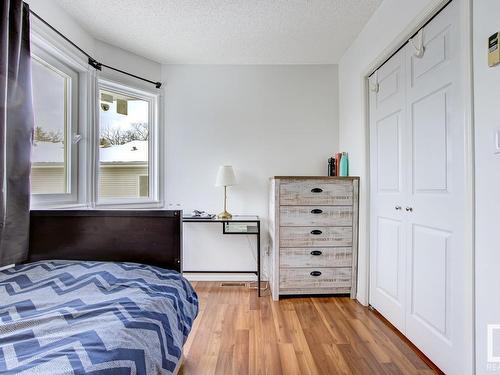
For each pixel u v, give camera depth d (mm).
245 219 2494
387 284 1946
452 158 1319
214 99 2855
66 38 1956
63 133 2096
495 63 1032
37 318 819
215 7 1981
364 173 2244
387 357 1540
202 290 2574
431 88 1473
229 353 1579
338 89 2869
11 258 1389
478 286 1130
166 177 2834
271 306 2221
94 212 1492
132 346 750
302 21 2154
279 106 2863
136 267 1323
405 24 1652
